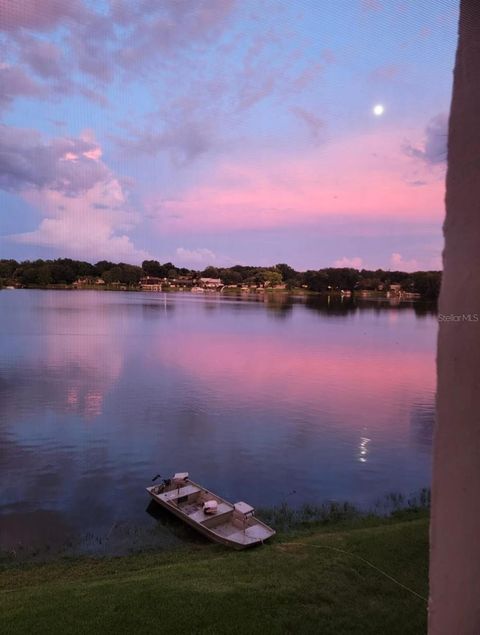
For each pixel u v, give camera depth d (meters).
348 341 41.06
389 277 122.19
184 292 138.12
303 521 8.66
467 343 1.02
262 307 85.50
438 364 1.09
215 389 21.91
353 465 12.41
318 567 5.93
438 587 1.10
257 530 7.80
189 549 7.52
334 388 22.53
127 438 14.48
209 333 45.88
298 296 124.75
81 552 7.49
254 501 10.08
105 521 8.82
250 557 6.59
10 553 7.47
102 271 126.81
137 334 43.59
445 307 1.07
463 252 1.03
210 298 112.75
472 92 1.00
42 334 41.62
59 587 5.72
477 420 1.00
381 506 9.73
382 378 25.14
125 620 4.62
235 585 5.41
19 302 78.62
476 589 1.02
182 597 5.06
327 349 36.00
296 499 10.17
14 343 35.78
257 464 12.44
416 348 36.88
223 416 17.28
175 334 44.16
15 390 20.83
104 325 50.50
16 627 4.58
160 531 8.33
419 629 4.41
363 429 15.86
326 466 12.30
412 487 10.95
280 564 6.15
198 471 11.88
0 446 13.52
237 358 31.27
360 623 4.50
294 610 4.77
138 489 10.52
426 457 13.10
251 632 4.36
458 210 1.04
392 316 68.88
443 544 1.09
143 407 18.39
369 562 5.99
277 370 27.09
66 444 13.79
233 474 11.69
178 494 9.38
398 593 5.17
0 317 54.84
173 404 18.97
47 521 8.85
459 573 1.05
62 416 16.84
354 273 127.69
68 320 54.69
